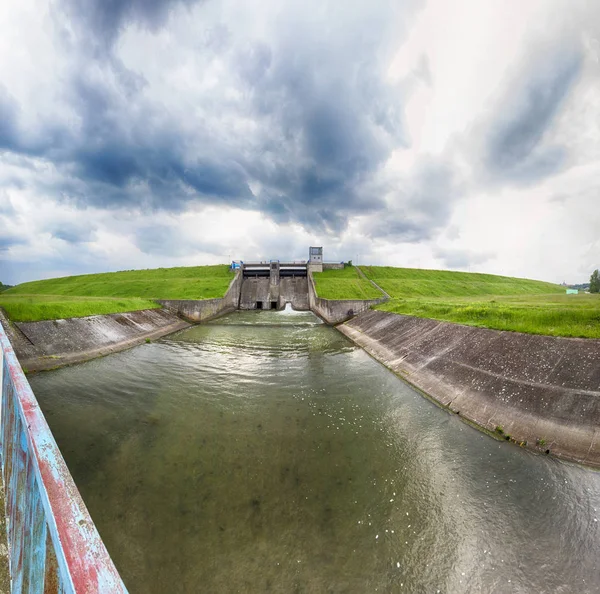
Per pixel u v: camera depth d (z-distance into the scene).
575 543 7.84
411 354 22.12
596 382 12.04
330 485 9.78
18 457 3.09
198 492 9.34
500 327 18.42
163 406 14.98
